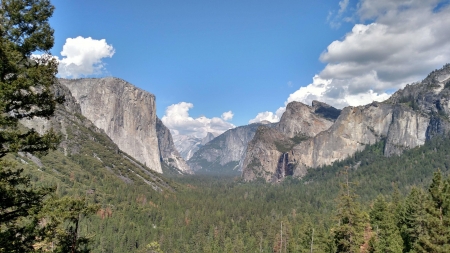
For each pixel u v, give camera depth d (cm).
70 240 2725
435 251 4150
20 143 2130
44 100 2311
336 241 5612
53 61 2323
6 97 2075
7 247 2006
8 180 2150
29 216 2283
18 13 2183
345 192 5450
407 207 7150
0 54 2022
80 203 2606
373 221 7738
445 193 4741
